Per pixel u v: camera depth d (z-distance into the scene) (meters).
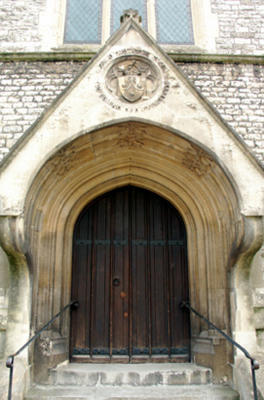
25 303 4.30
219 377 4.48
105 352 5.06
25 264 4.30
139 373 4.50
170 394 4.16
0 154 5.23
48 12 6.10
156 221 5.56
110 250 5.41
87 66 4.59
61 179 4.99
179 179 5.25
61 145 4.35
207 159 4.60
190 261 5.23
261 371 4.20
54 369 4.47
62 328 4.89
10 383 3.61
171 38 6.29
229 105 5.54
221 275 4.80
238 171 4.32
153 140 4.87
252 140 5.41
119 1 6.49
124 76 4.60
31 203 4.45
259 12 6.18
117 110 4.48
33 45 5.89
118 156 5.20
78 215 5.46
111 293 5.25
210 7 6.21
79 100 4.50
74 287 5.24
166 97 4.55
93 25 6.33
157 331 5.16
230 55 5.69
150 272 5.35
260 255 4.94
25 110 5.43
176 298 5.27
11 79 5.55
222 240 4.86
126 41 4.69
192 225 5.32
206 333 4.80
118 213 5.57
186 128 4.46
